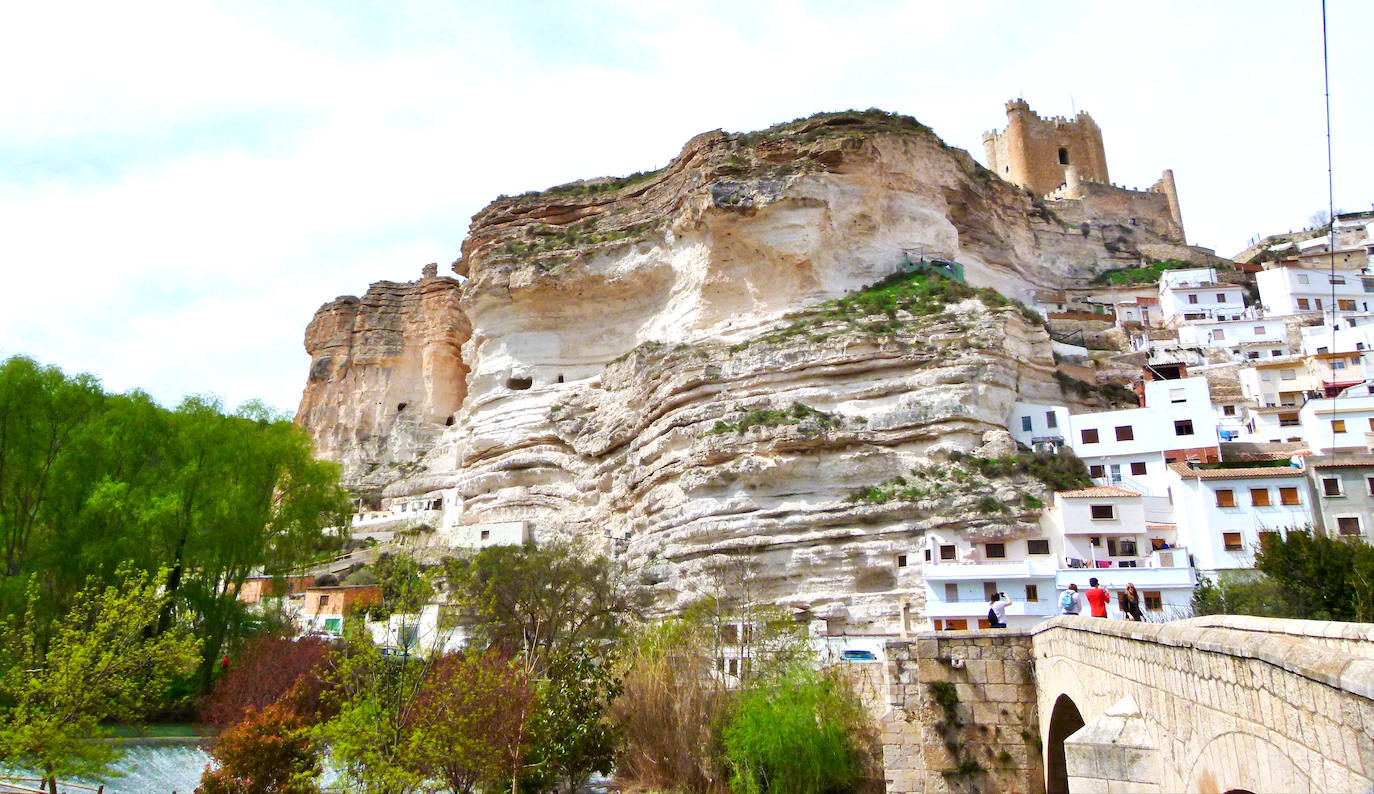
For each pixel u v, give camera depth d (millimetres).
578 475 84125
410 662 31922
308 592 73938
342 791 31703
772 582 60219
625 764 36969
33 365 50969
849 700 34844
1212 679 11227
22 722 30125
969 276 89062
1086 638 18250
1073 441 64438
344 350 134875
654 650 39156
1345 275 96062
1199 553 51312
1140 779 13594
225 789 28484
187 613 51094
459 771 30391
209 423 57281
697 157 88688
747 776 33500
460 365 131750
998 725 25031
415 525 88375
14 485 48938
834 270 80250
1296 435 65938
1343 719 8000
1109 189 124812
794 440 63812
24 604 42688
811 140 84688
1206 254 120688
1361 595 34469
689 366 73688
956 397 64812
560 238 96375
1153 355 84938
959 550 56438
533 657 44750
